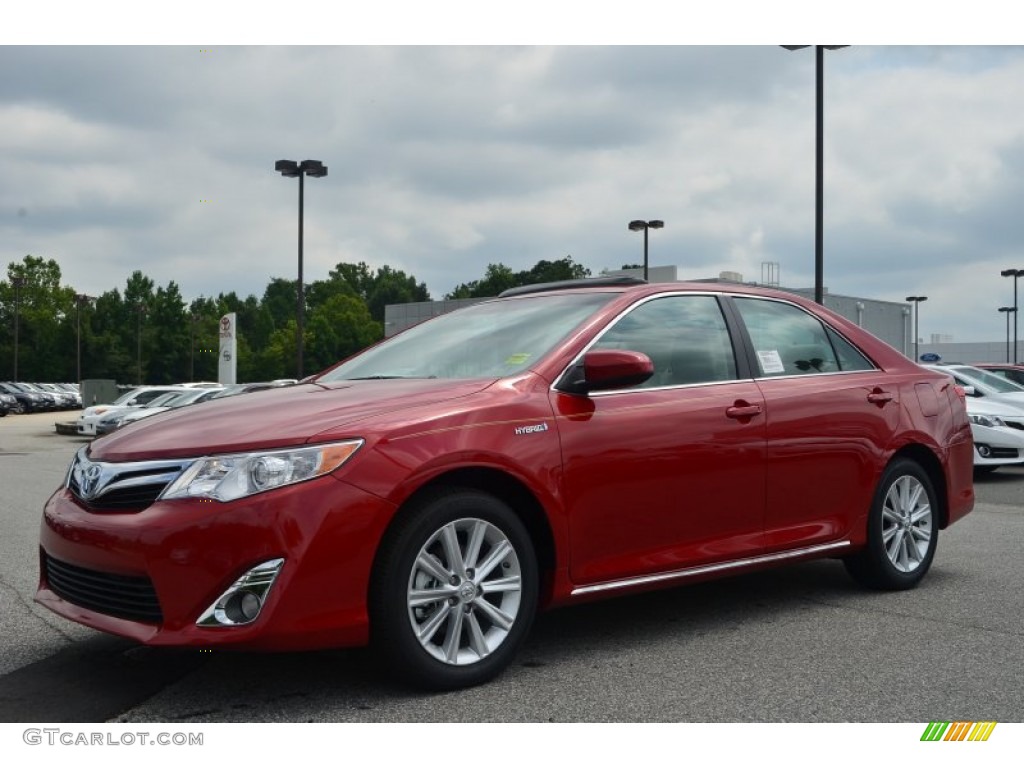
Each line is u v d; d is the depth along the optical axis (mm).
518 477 3828
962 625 4688
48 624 4746
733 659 4113
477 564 3779
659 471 4273
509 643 3811
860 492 5176
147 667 4012
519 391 3986
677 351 4609
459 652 3746
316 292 163125
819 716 3424
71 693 3688
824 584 5648
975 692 3684
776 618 4828
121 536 3398
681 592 5461
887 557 5344
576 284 5000
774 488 4742
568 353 4227
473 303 5348
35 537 7656
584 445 4043
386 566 3514
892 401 5410
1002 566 6176
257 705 3537
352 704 3535
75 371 106375
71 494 3793
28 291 108062
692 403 4461
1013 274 54812
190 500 3348
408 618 3553
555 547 3939
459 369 4383
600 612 4977
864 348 5543
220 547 3287
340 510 3393
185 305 125312
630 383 4035
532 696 3625
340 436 3480
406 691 3668
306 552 3330
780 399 4824
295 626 3316
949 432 5746
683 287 4848
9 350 102188
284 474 3367
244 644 3271
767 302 5188
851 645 4328
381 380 4363
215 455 3410
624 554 4180
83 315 108875
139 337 112938
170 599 3311
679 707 3514
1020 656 4152
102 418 26062
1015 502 9609
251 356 127312
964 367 13656
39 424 38125
